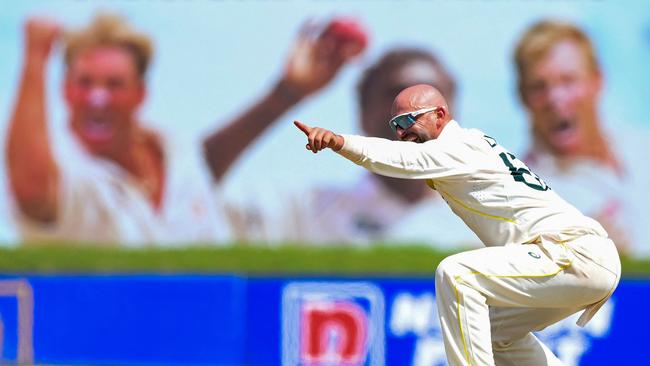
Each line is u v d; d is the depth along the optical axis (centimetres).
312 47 5878
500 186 1691
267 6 5906
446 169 1667
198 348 3356
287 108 5878
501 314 1820
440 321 1700
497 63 5800
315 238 5734
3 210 6069
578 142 5744
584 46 5759
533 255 1666
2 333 3444
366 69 5831
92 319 3444
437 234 5628
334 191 5741
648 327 3133
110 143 6019
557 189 5756
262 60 5906
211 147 5919
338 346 3194
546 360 1856
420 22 5819
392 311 3162
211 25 5966
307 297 3234
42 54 6103
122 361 3422
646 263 5303
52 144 6069
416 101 1738
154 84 5994
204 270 5409
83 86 6056
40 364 3438
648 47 5741
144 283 3425
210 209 5897
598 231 1705
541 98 5772
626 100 5728
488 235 1738
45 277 3466
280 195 5809
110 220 6006
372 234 5681
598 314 3139
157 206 5947
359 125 5841
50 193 6056
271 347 3272
